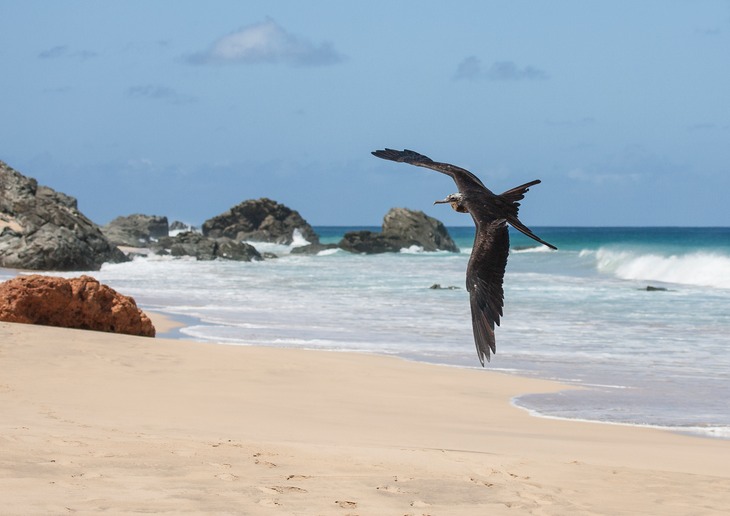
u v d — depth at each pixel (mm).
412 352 37031
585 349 38500
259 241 190000
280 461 16031
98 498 12820
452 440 20375
